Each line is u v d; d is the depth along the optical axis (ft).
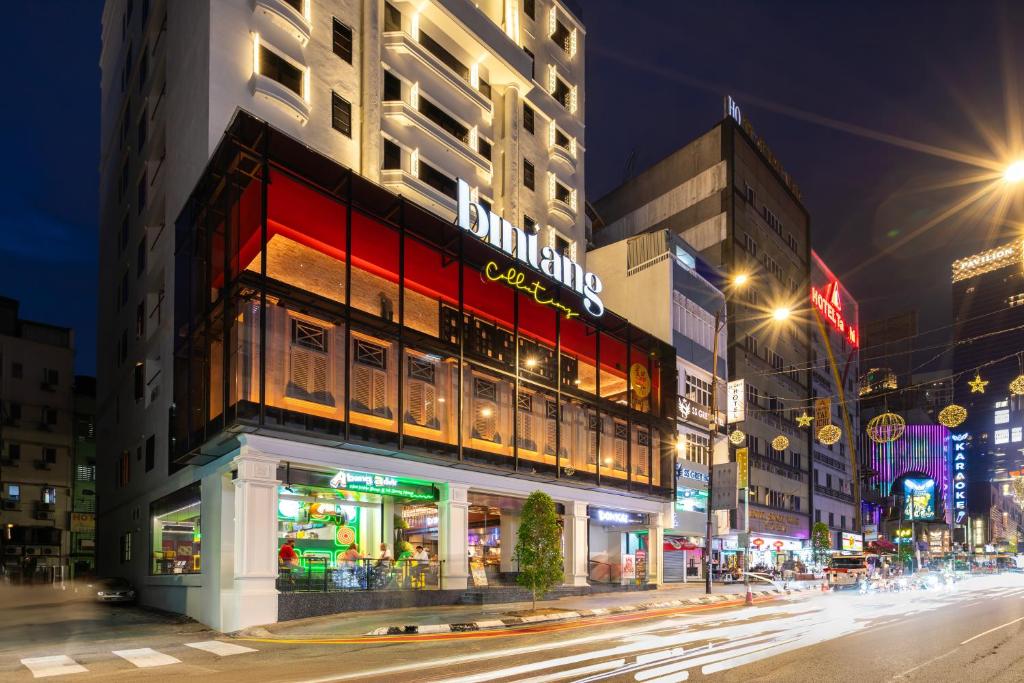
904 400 494.59
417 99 101.40
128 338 109.91
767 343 207.51
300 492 71.05
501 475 84.94
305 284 67.31
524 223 122.52
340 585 65.87
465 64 114.01
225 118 78.59
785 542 206.28
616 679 33.09
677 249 141.18
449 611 68.39
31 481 167.63
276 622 59.26
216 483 66.69
